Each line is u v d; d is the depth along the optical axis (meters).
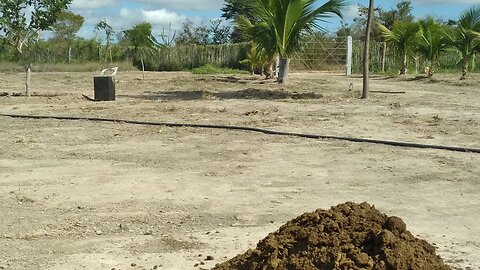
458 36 26.67
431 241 5.40
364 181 7.57
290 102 16.12
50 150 9.58
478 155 9.08
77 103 16.12
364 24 47.50
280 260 3.87
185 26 54.34
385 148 9.60
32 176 7.88
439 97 17.70
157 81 26.14
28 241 5.50
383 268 3.54
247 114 13.49
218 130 11.35
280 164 8.52
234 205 6.56
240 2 21.06
